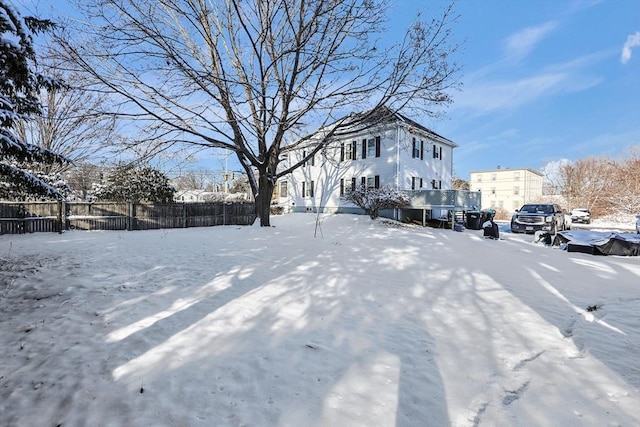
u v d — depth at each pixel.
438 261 7.79
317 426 2.16
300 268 6.69
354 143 23.02
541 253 9.18
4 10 5.73
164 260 7.09
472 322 4.04
